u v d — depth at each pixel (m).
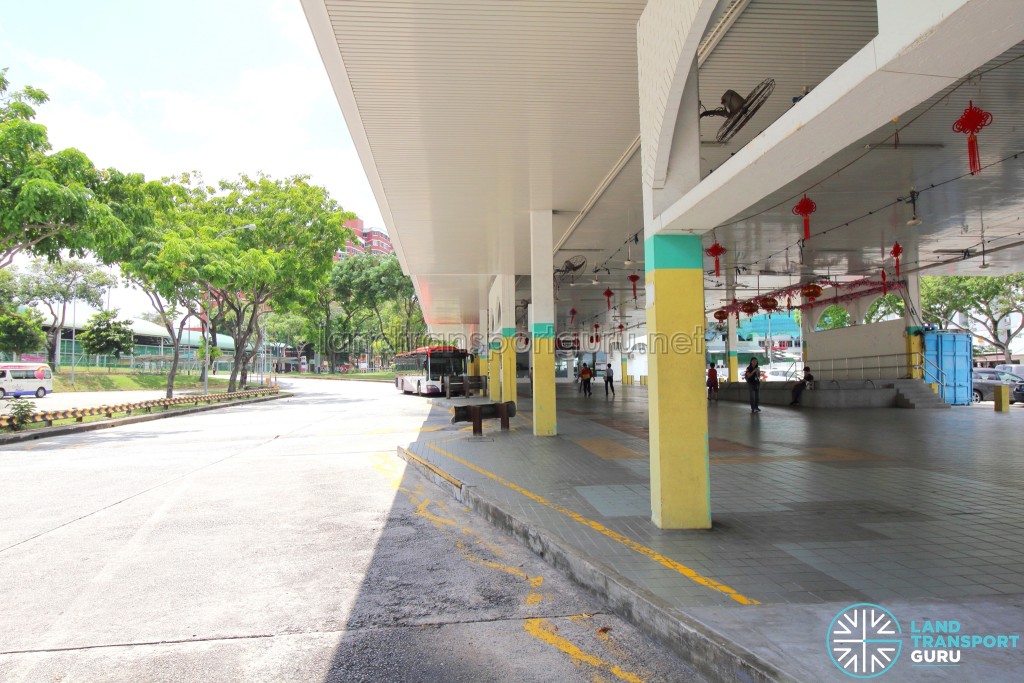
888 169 10.44
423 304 31.30
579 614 4.00
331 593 4.41
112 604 4.23
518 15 6.02
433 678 3.16
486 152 9.46
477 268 18.92
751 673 2.85
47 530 6.16
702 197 4.57
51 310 42.44
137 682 3.16
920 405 18.44
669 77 4.99
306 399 32.84
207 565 5.04
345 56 6.71
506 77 7.23
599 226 13.95
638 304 29.36
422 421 18.39
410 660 3.37
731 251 17.44
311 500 7.49
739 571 4.26
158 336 62.91
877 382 19.78
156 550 5.46
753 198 4.54
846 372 23.45
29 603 4.26
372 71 7.03
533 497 6.77
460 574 4.80
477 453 10.25
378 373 65.12
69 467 10.27
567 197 11.73
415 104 7.86
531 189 11.24
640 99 5.76
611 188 11.18
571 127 8.60
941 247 16.95
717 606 3.62
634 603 3.82
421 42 6.43
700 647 3.20
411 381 36.84
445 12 5.91
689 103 5.48
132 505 7.27
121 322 46.59
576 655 3.41
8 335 38.56
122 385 42.44
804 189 11.52
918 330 20.23
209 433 15.77
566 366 53.19
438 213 12.74
